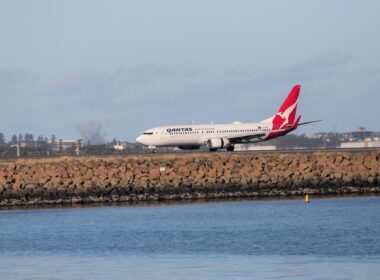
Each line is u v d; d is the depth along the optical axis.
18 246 156.38
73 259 141.38
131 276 126.06
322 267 128.75
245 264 133.00
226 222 181.88
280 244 151.00
